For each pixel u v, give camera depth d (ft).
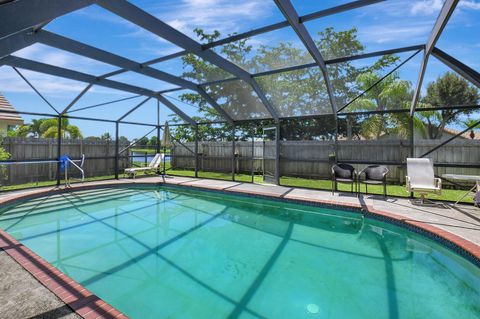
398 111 22.71
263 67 21.43
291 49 18.57
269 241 15.25
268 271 11.58
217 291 10.02
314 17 14.70
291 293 9.84
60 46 15.96
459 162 27.25
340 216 20.06
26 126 45.06
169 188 30.81
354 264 12.29
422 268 11.86
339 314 8.57
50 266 9.48
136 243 14.75
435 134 33.78
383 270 11.63
